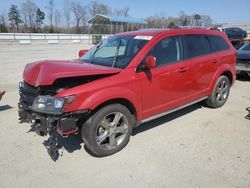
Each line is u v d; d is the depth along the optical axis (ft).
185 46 16.10
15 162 12.20
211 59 17.92
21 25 213.66
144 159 12.46
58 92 11.40
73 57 52.70
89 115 11.99
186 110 19.31
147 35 14.78
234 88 27.14
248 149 13.37
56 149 12.22
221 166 11.82
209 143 14.05
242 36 95.14
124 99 12.91
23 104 12.67
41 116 11.47
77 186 10.57
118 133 13.15
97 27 160.45
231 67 20.01
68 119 11.09
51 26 201.57
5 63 43.88
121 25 143.33
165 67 14.56
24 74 12.89
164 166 11.87
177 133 15.31
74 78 11.84
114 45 15.29
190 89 16.61
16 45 86.94
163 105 14.99
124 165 11.98
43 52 62.90
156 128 16.02
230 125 16.53
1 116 18.01
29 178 11.05
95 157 12.67
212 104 19.44
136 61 13.38
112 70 12.46
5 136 14.83
